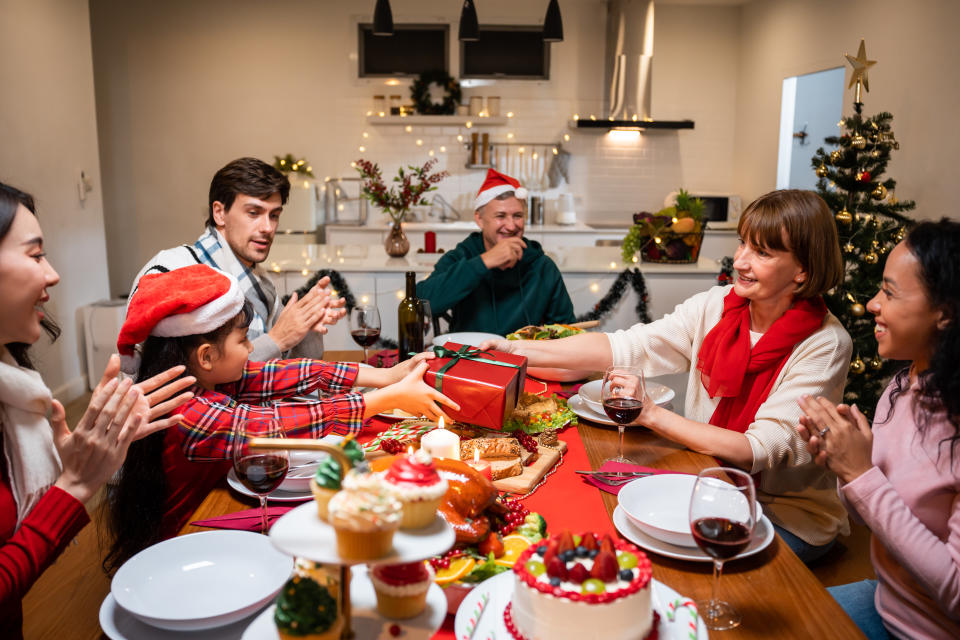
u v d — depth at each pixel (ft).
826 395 5.54
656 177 23.90
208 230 7.38
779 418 5.40
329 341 13.00
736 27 23.36
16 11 12.75
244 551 3.73
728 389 5.87
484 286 9.39
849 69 17.26
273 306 7.67
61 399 14.55
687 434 5.32
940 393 4.03
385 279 12.80
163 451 4.88
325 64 22.67
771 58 21.25
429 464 2.85
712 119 23.76
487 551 3.64
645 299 12.85
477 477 3.71
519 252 8.99
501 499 4.14
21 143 12.91
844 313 10.82
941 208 13.98
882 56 15.97
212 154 22.85
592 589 2.86
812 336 5.70
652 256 13.25
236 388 5.70
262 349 6.50
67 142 14.66
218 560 3.69
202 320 4.69
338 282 12.69
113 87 22.30
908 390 4.46
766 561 3.90
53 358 14.26
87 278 15.60
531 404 5.79
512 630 3.05
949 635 4.05
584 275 12.89
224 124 22.75
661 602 3.30
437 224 22.04
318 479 2.65
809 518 5.64
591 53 23.08
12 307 3.63
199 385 5.01
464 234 21.53
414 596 2.80
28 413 3.85
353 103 22.89
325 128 22.94
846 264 11.27
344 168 23.17
